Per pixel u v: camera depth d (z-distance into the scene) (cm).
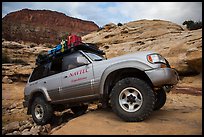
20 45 3262
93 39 3331
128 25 3384
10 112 1057
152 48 2003
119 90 493
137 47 2248
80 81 572
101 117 545
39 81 698
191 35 1933
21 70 2088
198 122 482
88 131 452
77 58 588
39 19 9894
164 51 1800
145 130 434
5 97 1523
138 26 3241
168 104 760
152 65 477
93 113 593
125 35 3039
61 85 620
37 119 680
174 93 1048
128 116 478
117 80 538
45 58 717
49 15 10144
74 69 598
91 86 549
